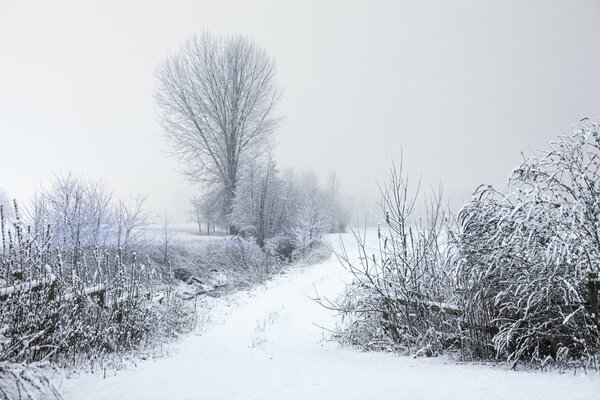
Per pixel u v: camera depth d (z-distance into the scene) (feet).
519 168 26.58
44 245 25.57
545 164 25.62
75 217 83.35
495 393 14.87
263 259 114.73
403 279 33.99
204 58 150.00
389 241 37.04
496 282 27.53
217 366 25.17
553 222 25.07
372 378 19.07
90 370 22.90
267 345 41.83
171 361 28.45
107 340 29.78
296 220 134.21
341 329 47.19
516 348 25.20
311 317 59.00
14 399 14.61
